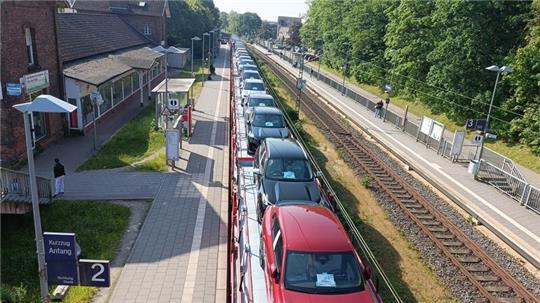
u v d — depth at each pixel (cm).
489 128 2836
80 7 4650
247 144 1777
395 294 995
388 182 1827
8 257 1079
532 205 1686
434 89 3456
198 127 2484
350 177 1873
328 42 6538
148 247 1151
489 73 2931
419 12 3719
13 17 1638
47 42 1952
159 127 2341
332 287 755
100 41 3089
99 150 1973
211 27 7881
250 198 1225
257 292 810
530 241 1417
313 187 1188
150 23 5047
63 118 2155
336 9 6328
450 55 3095
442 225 1438
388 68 4672
